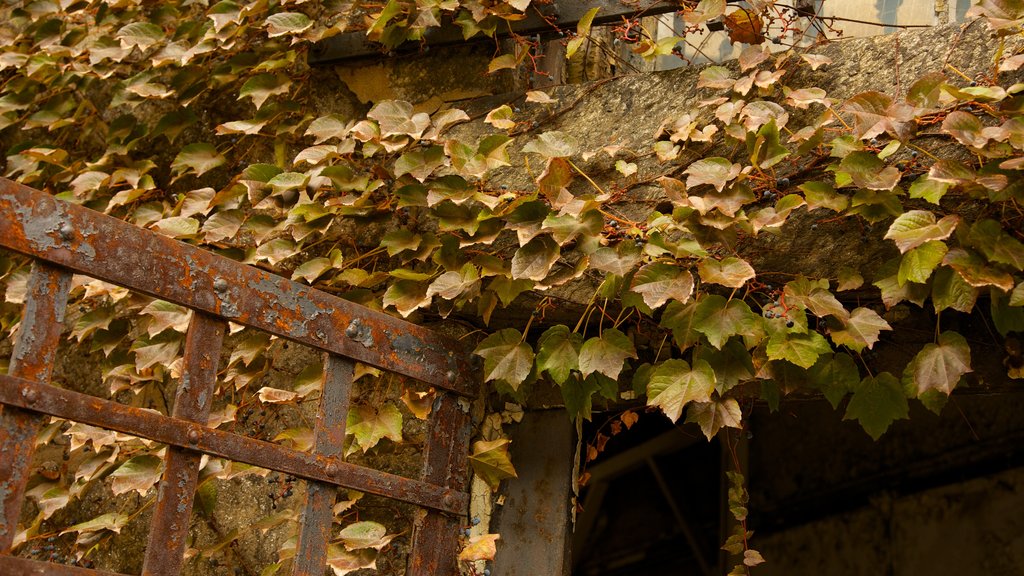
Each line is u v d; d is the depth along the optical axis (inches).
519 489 96.8
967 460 160.7
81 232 66.4
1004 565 151.3
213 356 73.8
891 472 173.5
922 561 165.6
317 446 78.9
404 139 93.8
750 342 80.3
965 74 80.7
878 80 84.0
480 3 98.2
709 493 213.9
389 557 95.1
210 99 113.0
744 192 82.1
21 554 108.9
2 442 61.9
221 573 99.9
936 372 76.6
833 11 108.8
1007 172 74.3
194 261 72.7
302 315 79.0
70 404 64.9
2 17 130.0
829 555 183.9
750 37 88.4
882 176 77.0
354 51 104.8
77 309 116.3
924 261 74.7
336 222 100.7
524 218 86.1
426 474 88.0
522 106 96.8
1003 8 76.3
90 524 97.0
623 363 89.2
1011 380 85.4
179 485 70.5
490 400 98.7
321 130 97.7
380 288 98.0
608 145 91.4
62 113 120.5
